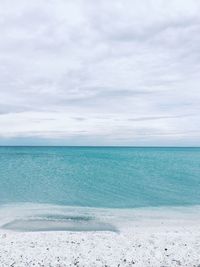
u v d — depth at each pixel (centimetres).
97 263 967
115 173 5625
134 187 3853
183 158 11031
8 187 3797
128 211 2264
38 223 1778
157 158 10988
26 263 960
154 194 3259
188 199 2930
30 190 3534
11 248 1135
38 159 9931
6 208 2370
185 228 1623
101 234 1404
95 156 12281
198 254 1065
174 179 4684
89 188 3725
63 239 1291
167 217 2016
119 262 978
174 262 977
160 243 1219
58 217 1973
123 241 1255
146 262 977
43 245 1186
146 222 1830
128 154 14912
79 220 1875
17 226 1695
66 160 9544
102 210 2297
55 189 3644
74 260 995
